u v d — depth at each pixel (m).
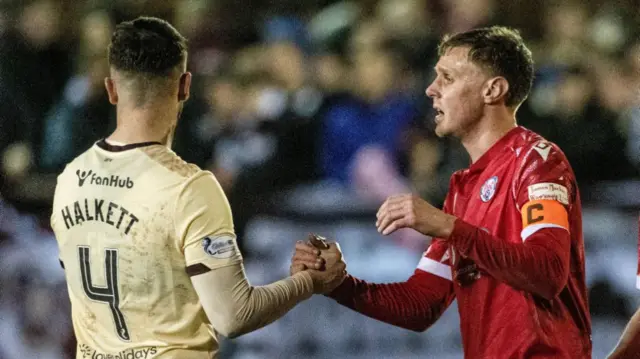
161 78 10.26
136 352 10.22
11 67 26.22
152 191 9.99
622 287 22.83
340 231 23.33
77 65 26.42
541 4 28.98
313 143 24.81
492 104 11.61
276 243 23.14
